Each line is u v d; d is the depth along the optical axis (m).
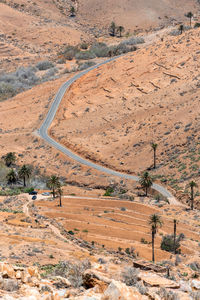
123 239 62.47
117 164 126.44
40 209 80.75
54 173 129.25
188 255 55.19
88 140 145.25
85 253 38.56
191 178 103.81
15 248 36.19
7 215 64.19
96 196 101.38
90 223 70.69
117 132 145.88
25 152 145.50
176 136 128.12
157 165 118.81
